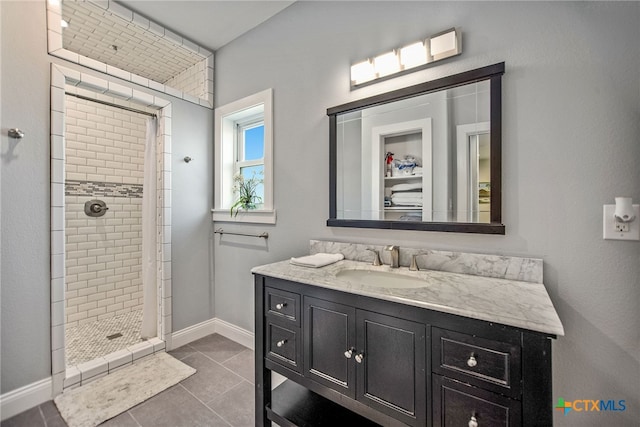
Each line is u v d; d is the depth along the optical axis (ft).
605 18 3.67
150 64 8.74
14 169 5.12
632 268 3.57
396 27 5.22
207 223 8.30
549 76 3.95
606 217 3.66
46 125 5.48
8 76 5.06
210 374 6.31
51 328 5.51
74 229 8.96
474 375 2.99
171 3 6.55
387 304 3.53
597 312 3.75
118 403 5.34
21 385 5.16
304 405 4.84
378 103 5.30
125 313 10.05
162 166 7.34
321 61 6.16
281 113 6.84
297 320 4.37
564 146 3.88
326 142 6.08
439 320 3.18
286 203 6.75
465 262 4.51
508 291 3.60
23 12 5.24
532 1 4.07
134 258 10.35
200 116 8.11
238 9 6.73
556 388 3.99
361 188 5.58
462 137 4.55
